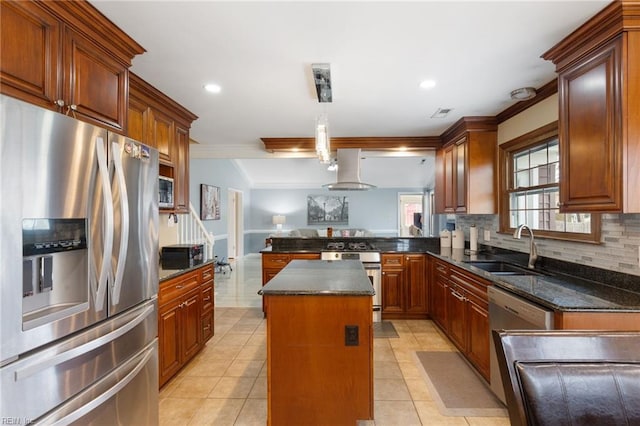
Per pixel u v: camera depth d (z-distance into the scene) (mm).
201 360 2850
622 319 1535
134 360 1596
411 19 1631
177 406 2156
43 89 1328
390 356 2912
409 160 8195
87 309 1308
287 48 1925
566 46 1812
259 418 2029
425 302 3955
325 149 2535
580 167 1750
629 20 1480
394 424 1967
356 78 2365
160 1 1472
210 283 3137
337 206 10164
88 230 1312
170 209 2816
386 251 4027
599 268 2078
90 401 1290
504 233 3260
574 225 2371
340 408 1785
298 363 1798
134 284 1621
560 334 985
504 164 3260
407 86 2521
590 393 875
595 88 1650
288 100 2828
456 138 3658
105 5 1494
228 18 1616
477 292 2494
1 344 998
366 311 1786
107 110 1697
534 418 860
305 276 2221
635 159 1494
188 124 3178
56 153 1174
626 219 1877
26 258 1155
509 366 930
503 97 2770
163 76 2312
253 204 10305
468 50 1951
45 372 1131
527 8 1538
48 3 1331
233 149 4656
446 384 2424
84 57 1544
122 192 1474
